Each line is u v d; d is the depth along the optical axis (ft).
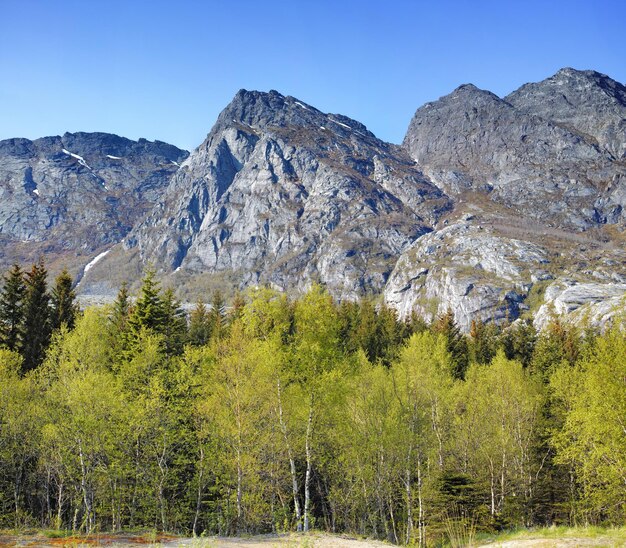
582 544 55.42
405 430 109.40
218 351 112.98
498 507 120.37
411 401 115.75
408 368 122.52
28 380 117.80
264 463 102.94
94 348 127.13
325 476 120.16
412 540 102.73
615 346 99.86
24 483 124.06
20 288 173.06
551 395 149.28
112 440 102.83
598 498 105.70
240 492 96.37
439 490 108.99
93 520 104.37
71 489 117.60
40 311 173.88
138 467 104.22
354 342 231.91
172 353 167.94
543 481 134.41
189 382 111.04
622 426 93.61
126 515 115.75
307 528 88.12
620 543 53.72
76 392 100.68
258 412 99.40
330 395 95.35
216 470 106.52
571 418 107.04
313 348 93.56
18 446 114.32
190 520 120.16
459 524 103.04
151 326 158.40
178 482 118.83
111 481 109.09
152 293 162.30
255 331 101.71
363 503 115.14
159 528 108.99
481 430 128.26
